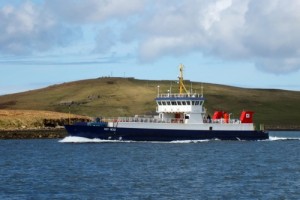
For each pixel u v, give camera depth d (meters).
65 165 123.56
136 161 131.25
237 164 127.69
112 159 135.25
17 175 107.00
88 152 152.38
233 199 84.06
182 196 86.06
